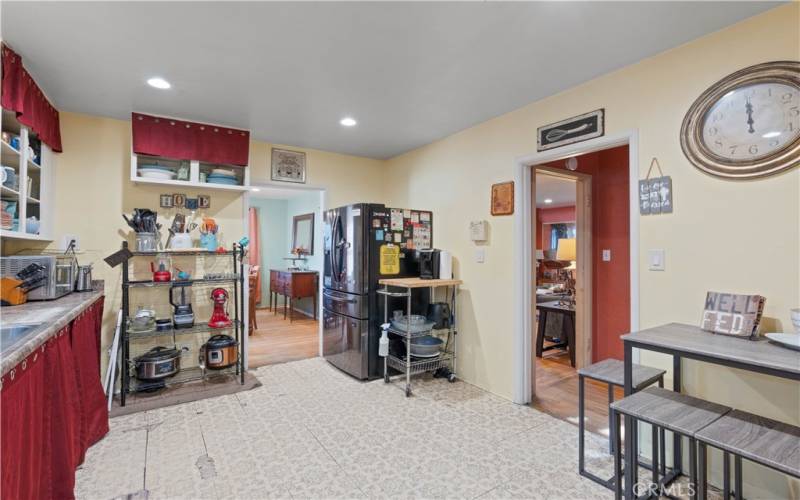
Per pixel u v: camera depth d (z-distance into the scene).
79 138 3.01
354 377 3.47
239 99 2.79
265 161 3.86
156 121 3.08
